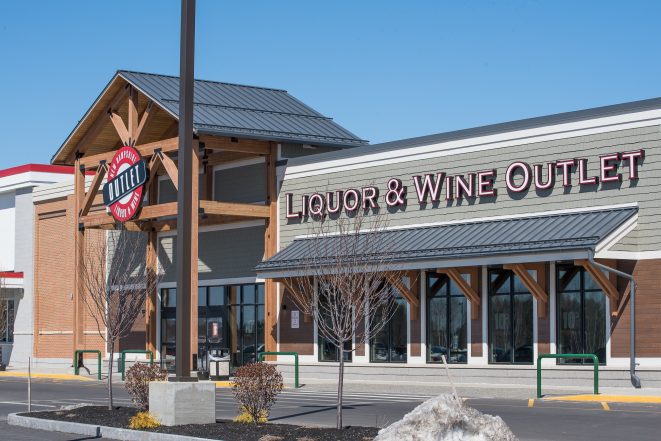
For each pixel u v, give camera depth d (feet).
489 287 106.22
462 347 108.37
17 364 173.37
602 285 94.02
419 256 104.63
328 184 124.06
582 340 97.86
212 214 128.47
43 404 91.81
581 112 99.66
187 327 66.69
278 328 128.16
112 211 137.69
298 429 61.41
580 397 86.02
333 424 69.51
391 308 114.62
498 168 106.63
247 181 136.15
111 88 138.62
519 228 101.55
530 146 104.01
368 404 86.48
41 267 170.30
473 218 108.47
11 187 176.55
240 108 137.49
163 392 65.41
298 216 126.72
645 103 94.79
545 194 102.27
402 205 115.34
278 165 130.93
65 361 162.61
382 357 116.37
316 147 135.54
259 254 133.49
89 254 138.10
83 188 146.72
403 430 46.34
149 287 138.82
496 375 103.71
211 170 141.08
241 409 67.00
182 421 65.05
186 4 68.33
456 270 105.19
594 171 98.43
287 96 149.38
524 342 102.99
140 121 142.92
